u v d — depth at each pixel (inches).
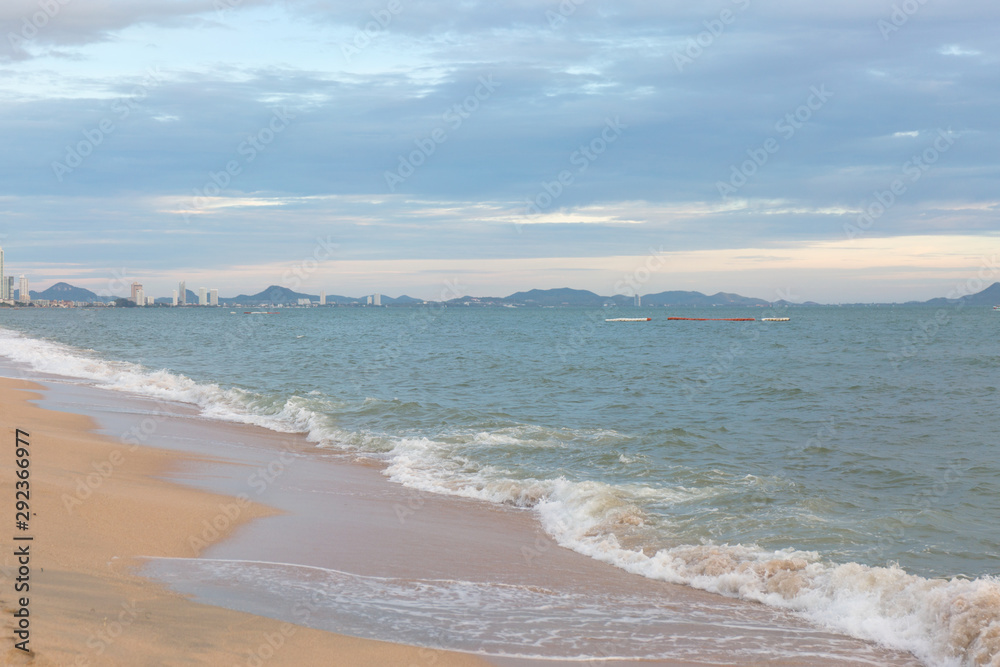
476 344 2615.7
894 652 279.7
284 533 402.9
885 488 551.8
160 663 217.9
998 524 449.4
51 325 3882.9
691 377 1439.5
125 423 769.6
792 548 396.5
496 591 330.3
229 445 684.7
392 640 262.4
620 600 327.3
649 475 573.3
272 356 1904.5
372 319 6097.4
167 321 5305.1
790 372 1539.1
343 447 700.0
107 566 309.1
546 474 573.3
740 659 267.7
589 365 1705.2
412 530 427.5
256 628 258.4
